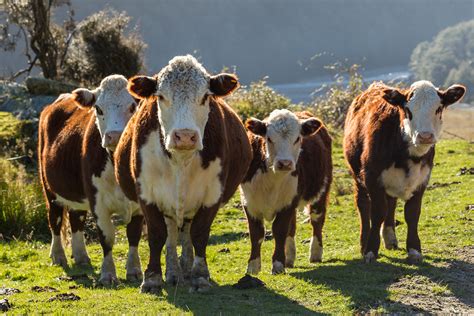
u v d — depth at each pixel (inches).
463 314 340.2
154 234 361.4
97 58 1320.1
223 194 377.7
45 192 486.0
